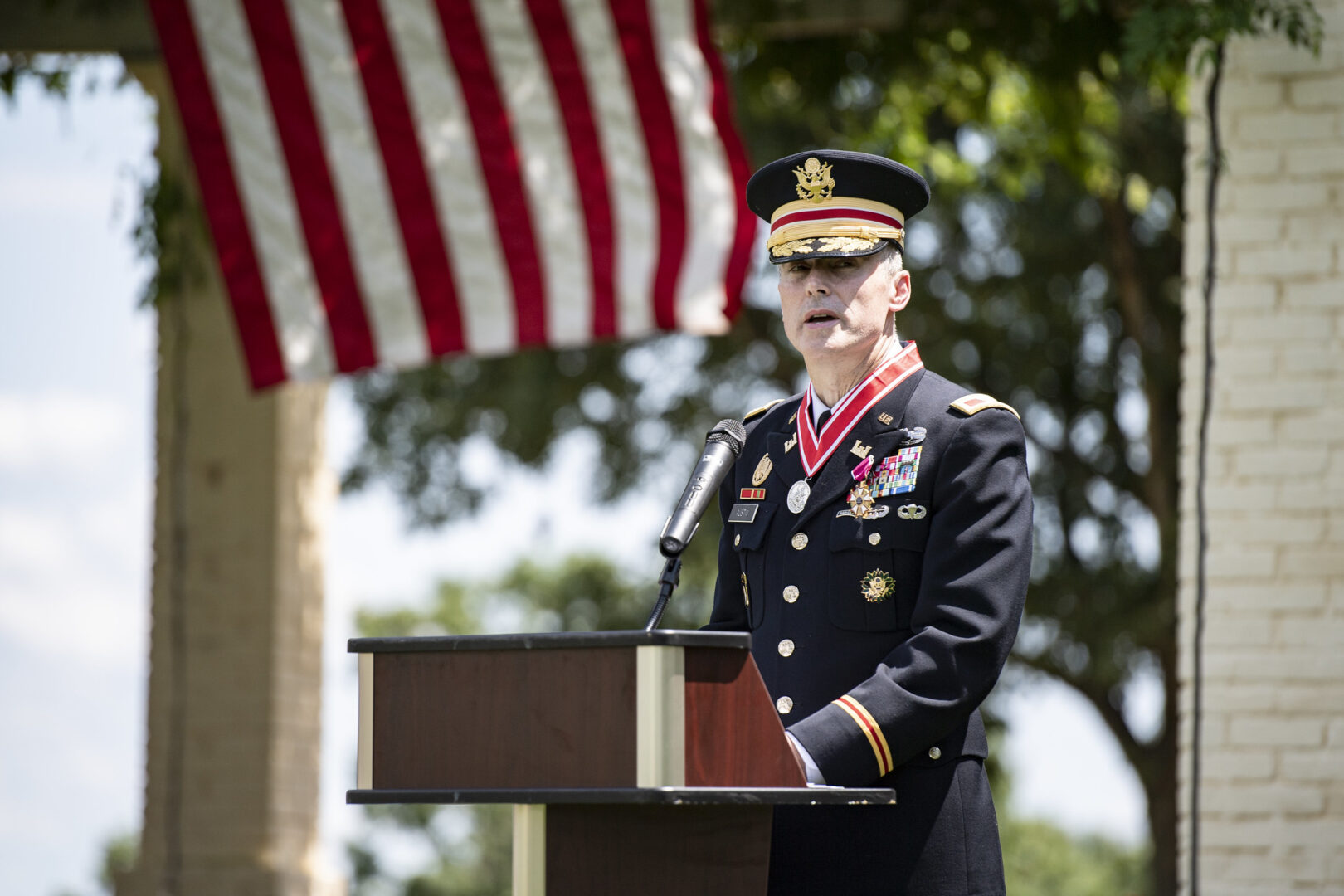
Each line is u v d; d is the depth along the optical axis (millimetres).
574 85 23141
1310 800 19781
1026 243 43125
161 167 28922
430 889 115188
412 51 23156
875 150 33875
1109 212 42656
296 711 30078
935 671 9852
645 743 8094
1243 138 20781
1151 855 46281
